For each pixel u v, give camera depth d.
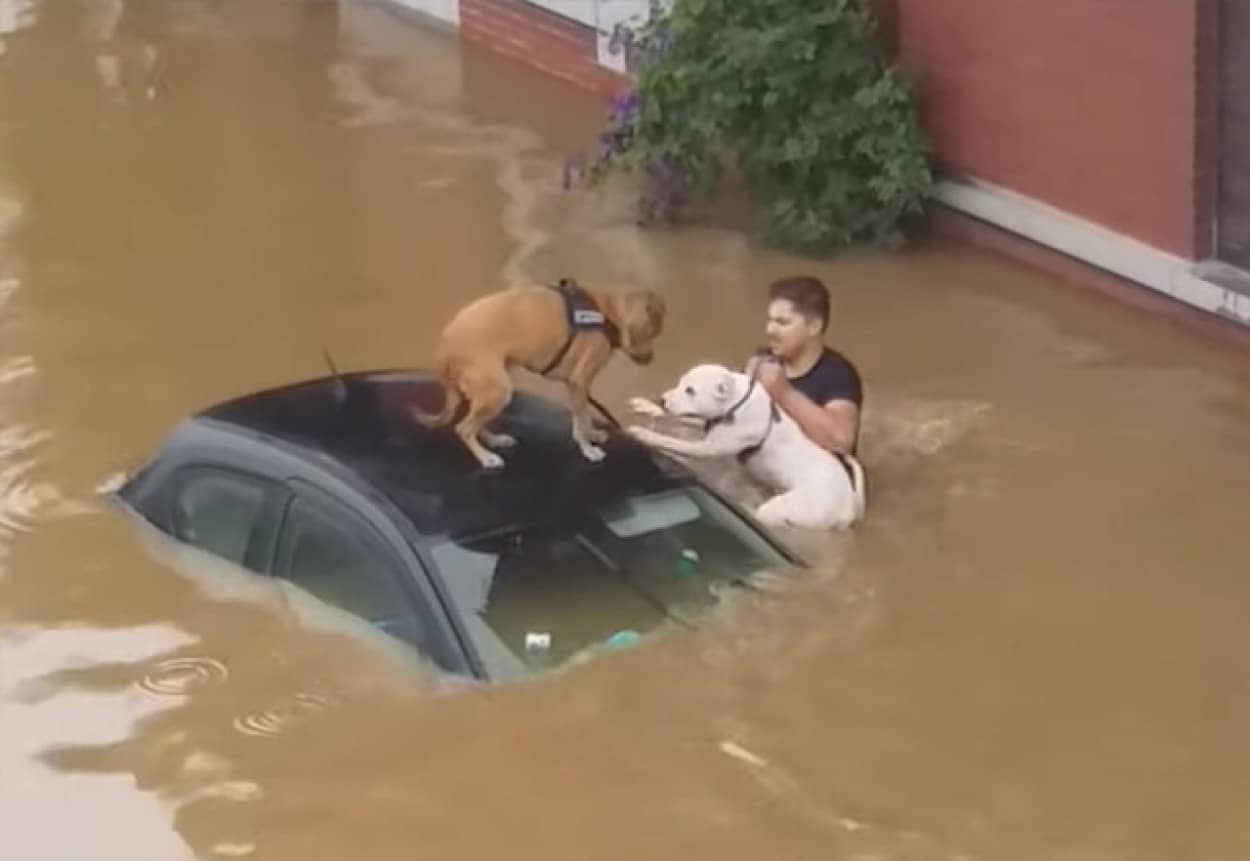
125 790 9.23
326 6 20.56
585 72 17.89
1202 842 8.82
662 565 10.23
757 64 14.61
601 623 9.93
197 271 14.76
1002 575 10.70
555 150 16.78
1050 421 12.37
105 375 13.16
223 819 9.02
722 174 15.81
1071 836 8.85
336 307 14.12
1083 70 13.80
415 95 18.08
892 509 11.33
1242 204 13.27
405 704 9.62
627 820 8.95
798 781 9.17
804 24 14.62
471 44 19.19
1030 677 9.90
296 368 13.24
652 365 13.00
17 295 14.41
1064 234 14.10
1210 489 11.55
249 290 14.42
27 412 12.64
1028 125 14.25
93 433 12.35
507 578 9.91
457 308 14.05
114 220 15.71
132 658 10.06
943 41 14.62
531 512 10.17
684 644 9.96
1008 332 13.55
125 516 11.24
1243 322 13.14
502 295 10.46
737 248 14.88
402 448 10.58
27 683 9.92
